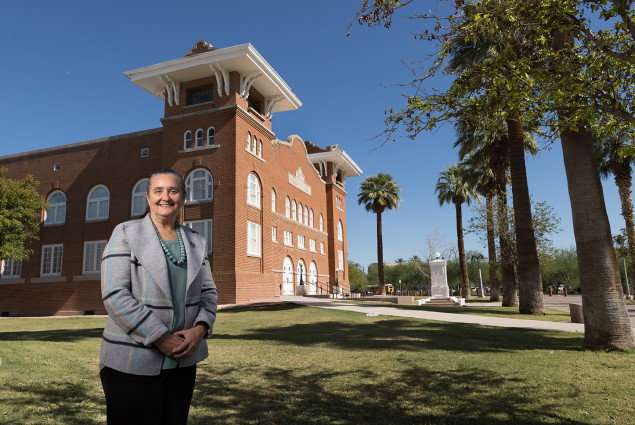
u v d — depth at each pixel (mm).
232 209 22625
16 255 19000
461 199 42312
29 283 27578
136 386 2000
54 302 26703
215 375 6598
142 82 25578
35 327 15312
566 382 5805
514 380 5945
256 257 24484
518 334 10914
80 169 27938
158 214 2344
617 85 6441
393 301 28531
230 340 10438
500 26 6625
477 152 27250
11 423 4141
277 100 28188
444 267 31469
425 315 15977
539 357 7617
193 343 2109
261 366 7258
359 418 4527
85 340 10609
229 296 21719
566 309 23406
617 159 31297
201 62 23500
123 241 2188
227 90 23969
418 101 7219
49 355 7816
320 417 4555
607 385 5641
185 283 2277
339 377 6395
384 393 5477
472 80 6973
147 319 2010
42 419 4309
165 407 2121
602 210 8547
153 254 2188
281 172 32000
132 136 26969
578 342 9430
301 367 7160
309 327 12859
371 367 7020
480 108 7207
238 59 23078
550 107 6789
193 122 24406
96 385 5793
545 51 6859
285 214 32312
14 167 29781
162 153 25500
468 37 6664
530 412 4621
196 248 2443
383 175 45219
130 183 26375
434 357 7711
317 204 39562
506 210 24125
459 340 9898
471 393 5371
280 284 29953
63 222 27781
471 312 18203
